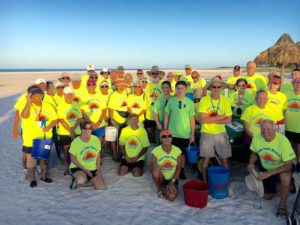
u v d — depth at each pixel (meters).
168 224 4.37
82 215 4.66
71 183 5.80
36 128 5.66
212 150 5.46
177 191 5.34
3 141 9.10
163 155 5.21
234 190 5.53
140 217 4.59
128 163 6.45
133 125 6.29
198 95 7.87
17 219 4.54
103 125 7.15
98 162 5.77
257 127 5.62
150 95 8.02
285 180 4.50
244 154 6.00
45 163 6.09
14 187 5.75
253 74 7.89
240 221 4.44
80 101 6.92
